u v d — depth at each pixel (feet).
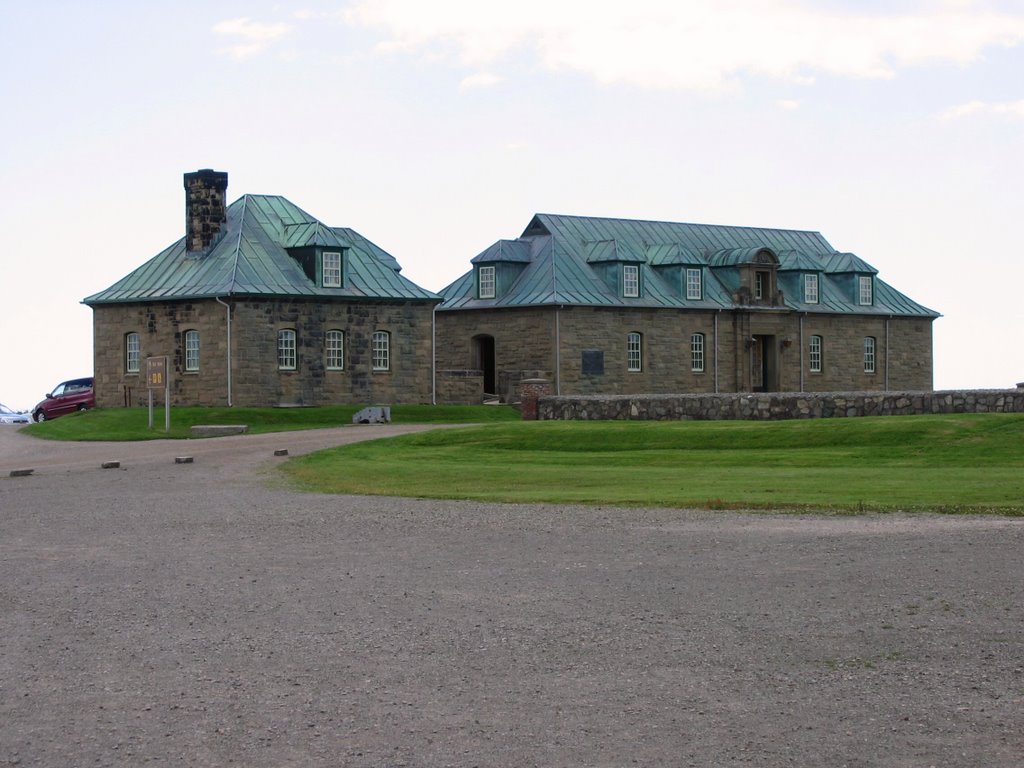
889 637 38.60
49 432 155.63
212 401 180.34
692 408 130.21
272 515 71.10
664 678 35.09
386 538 60.75
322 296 183.62
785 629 39.96
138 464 109.81
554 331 207.00
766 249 232.12
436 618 42.57
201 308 180.75
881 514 64.90
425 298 191.72
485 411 184.24
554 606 44.04
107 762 29.32
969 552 51.75
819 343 240.12
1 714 32.83
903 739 29.94
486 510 71.31
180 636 40.65
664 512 68.39
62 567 53.78
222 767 29.01
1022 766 28.27
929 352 255.70
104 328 189.16
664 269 224.94
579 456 106.42
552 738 30.48
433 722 31.78
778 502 70.49
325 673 36.17
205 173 189.16
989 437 102.17
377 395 189.06
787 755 29.12
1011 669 35.06
